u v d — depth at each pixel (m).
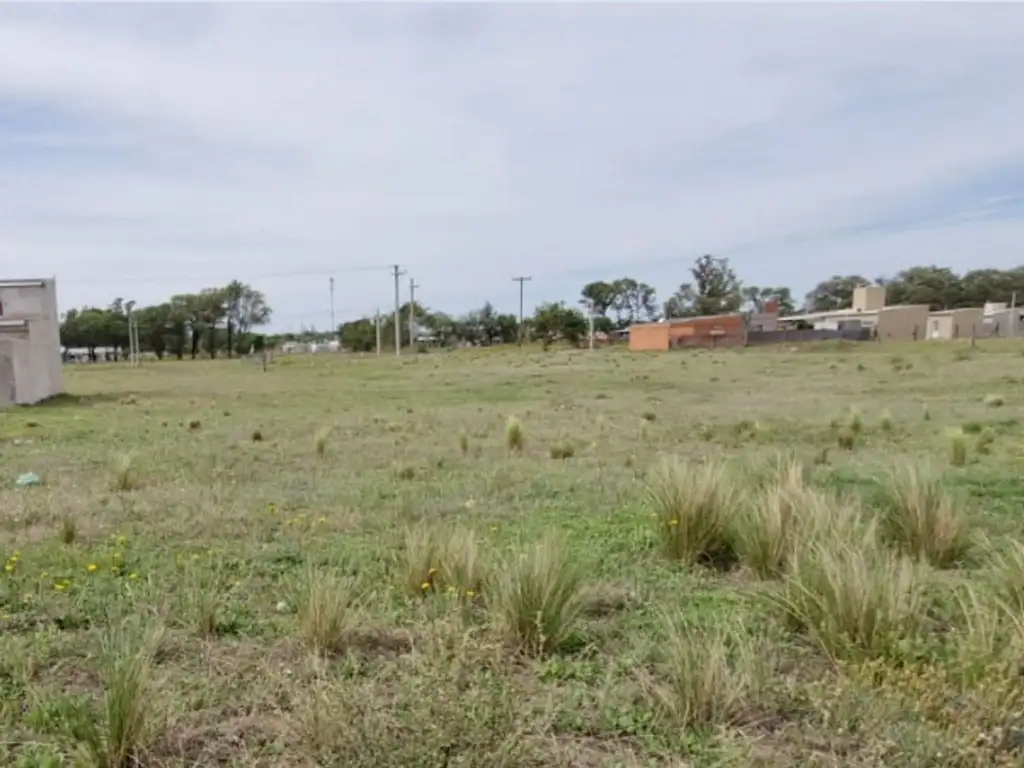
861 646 3.13
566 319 69.56
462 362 44.62
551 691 3.00
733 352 42.81
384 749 2.20
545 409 16.36
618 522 6.00
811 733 2.61
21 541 5.46
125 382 32.44
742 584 4.46
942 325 54.72
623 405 16.94
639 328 57.22
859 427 11.35
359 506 6.71
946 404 15.26
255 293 88.69
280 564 4.95
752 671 2.95
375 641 3.59
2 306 22.86
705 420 13.53
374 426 13.52
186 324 82.69
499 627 3.45
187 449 10.64
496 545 5.07
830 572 3.47
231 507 6.60
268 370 43.38
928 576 4.14
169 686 3.10
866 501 6.05
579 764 2.49
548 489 7.38
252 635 3.73
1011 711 2.46
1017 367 24.45
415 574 4.34
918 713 2.57
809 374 25.77
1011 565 3.90
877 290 68.56
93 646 3.54
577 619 3.74
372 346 84.19
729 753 2.49
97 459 9.76
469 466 8.91
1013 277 80.44
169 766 2.50
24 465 9.27
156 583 4.50
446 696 2.37
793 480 5.55
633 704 2.89
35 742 2.66
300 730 2.56
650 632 3.69
